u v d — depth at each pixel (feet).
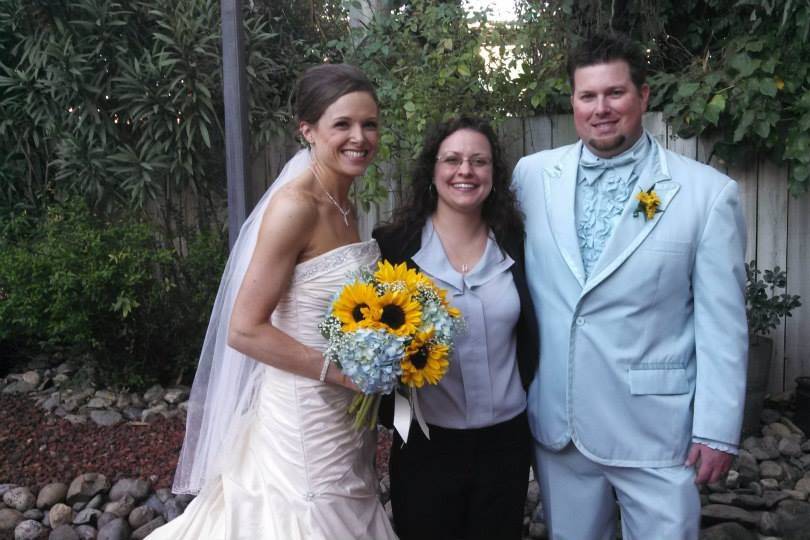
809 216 13.99
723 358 6.73
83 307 13.82
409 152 15.07
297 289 6.73
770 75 13.28
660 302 6.86
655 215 6.81
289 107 17.26
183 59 16.24
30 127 17.16
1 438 12.78
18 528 10.28
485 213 7.48
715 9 14.74
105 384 14.98
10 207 17.26
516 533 7.47
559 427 7.25
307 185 6.77
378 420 7.52
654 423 6.91
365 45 16.16
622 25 15.43
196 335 15.20
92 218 15.47
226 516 6.73
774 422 13.47
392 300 6.23
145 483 11.00
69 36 16.43
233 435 7.22
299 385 6.85
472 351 7.05
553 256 7.17
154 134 16.84
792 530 10.07
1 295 14.51
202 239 15.60
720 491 10.93
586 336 7.00
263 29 18.26
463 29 15.28
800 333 14.38
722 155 14.07
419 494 7.23
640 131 7.10
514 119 15.51
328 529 6.75
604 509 7.50
